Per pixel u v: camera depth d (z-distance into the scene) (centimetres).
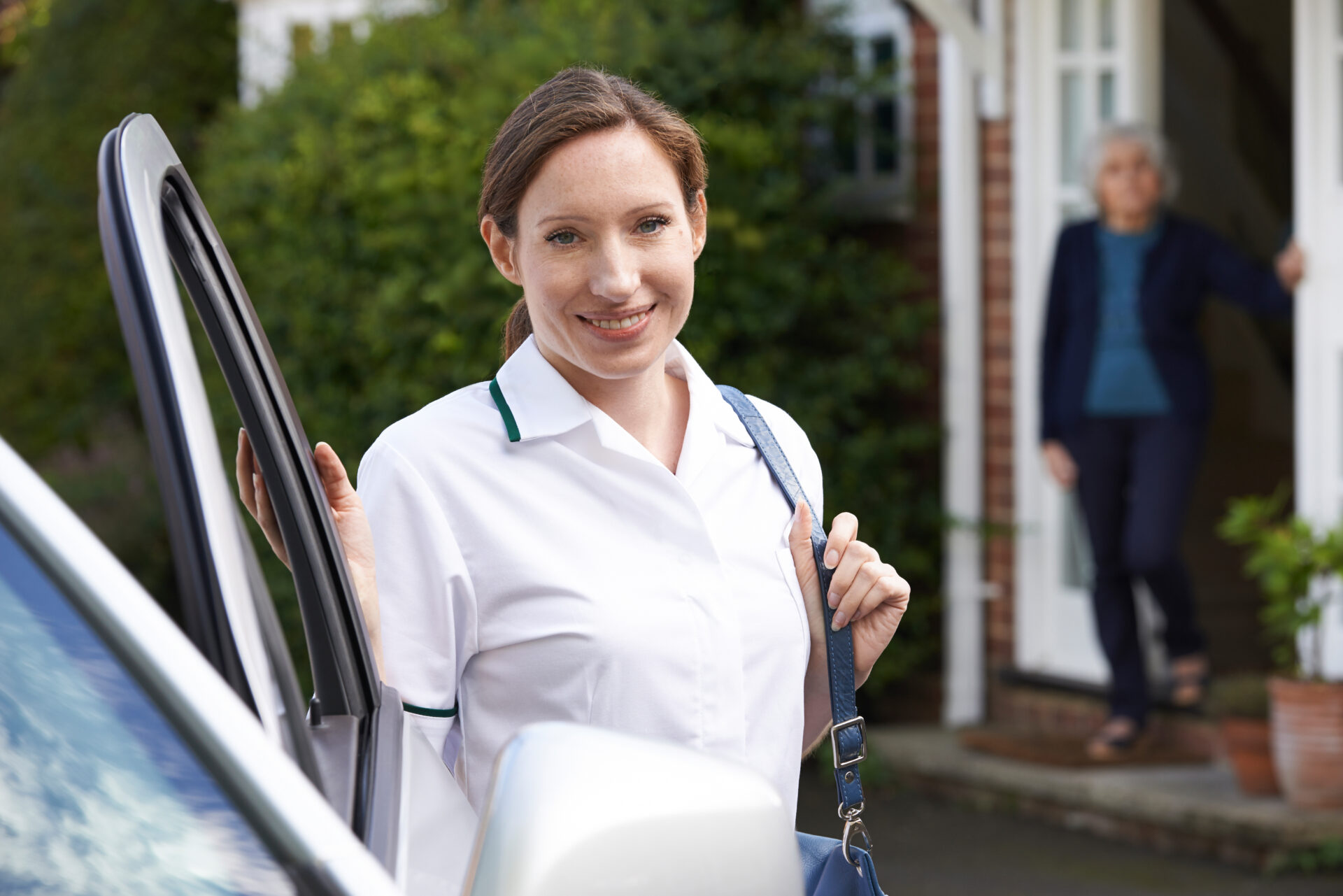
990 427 678
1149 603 646
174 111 1030
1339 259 550
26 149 1045
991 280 675
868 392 679
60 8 1053
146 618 118
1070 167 654
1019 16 659
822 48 706
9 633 119
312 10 996
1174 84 925
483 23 695
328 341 708
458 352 630
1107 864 524
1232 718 543
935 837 561
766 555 197
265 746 117
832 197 687
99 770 117
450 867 142
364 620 177
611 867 123
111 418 1000
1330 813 514
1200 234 578
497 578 185
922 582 684
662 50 657
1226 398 886
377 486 188
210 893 114
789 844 129
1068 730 640
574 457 188
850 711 200
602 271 184
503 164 189
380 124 689
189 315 556
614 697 183
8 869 117
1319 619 513
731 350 662
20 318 1028
